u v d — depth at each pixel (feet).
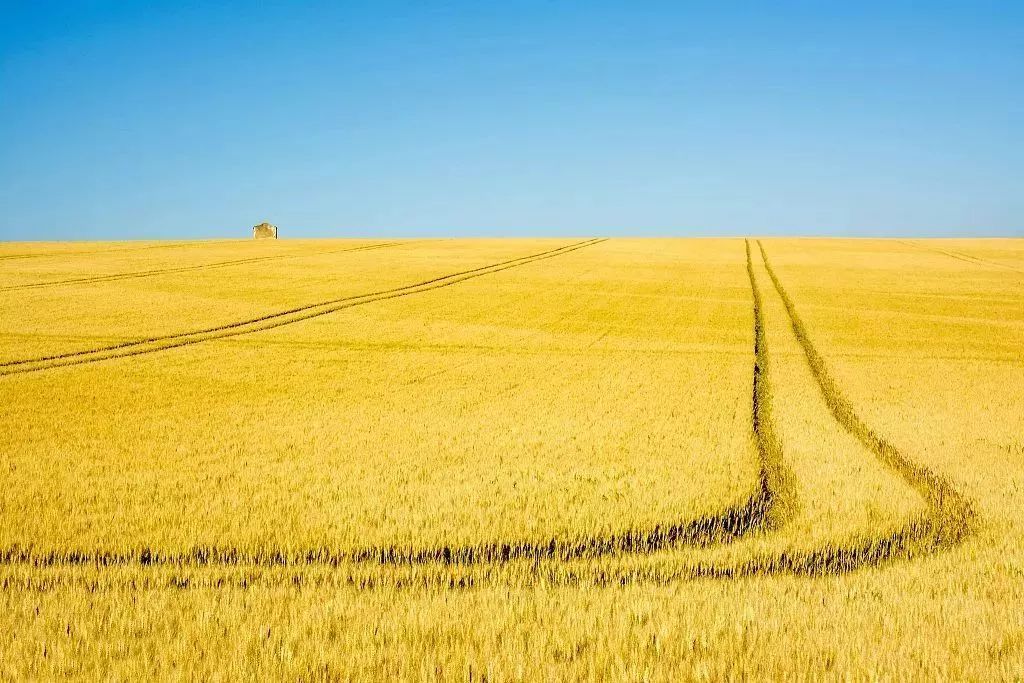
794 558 32.30
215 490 41.01
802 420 59.21
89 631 23.24
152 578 29.40
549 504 38.09
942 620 24.62
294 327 102.22
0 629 23.50
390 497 39.63
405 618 24.26
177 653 21.58
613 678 20.49
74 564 31.19
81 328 97.60
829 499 39.81
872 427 56.85
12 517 36.11
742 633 23.12
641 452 49.52
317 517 36.24
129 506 38.27
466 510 37.01
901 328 105.81
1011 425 58.03
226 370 77.87
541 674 20.74
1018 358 88.63
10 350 84.89
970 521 37.01
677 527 35.45
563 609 25.31
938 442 52.65
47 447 50.34
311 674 20.63
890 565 31.58
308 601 26.03
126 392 67.67
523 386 72.13
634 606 25.18
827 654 21.75
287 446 50.98
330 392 69.00
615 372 79.05
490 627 23.54
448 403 65.00
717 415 60.85
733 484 41.86
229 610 24.89
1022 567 30.35
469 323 106.93
